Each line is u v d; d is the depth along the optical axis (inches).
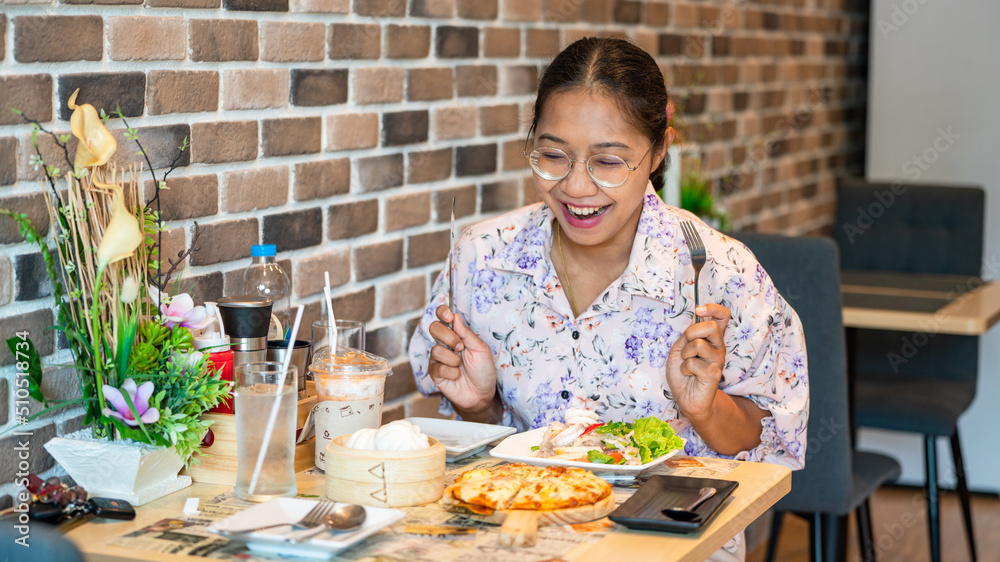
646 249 63.7
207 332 56.6
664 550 42.8
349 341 58.2
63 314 51.3
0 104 50.1
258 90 66.9
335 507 44.2
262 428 49.1
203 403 51.1
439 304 70.3
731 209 139.0
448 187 88.2
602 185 57.0
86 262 51.1
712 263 64.5
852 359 106.7
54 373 54.2
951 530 137.6
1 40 49.9
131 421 49.6
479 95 91.0
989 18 151.4
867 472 97.9
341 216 76.0
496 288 67.2
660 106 59.7
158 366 52.4
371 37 77.1
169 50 59.6
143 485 49.7
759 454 66.3
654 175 66.9
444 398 72.4
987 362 148.9
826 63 168.6
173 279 61.1
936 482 117.2
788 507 92.5
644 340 64.2
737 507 48.4
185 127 61.3
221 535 41.8
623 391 64.5
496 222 68.9
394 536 44.0
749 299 64.4
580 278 66.1
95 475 49.6
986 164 153.4
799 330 67.1
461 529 45.1
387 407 83.4
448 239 88.8
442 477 49.3
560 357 65.5
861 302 109.5
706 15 129.4
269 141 68.2
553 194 59.1
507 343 67.0
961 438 151.9
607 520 46.6
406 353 85.4
